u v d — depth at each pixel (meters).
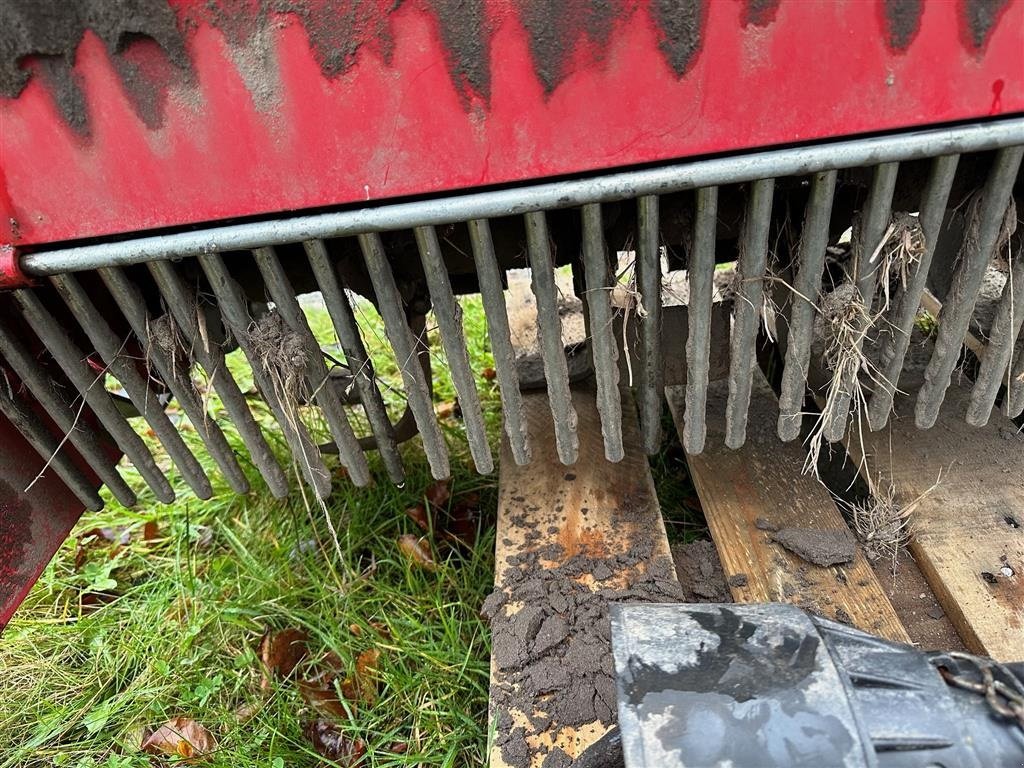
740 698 0.96
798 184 1.33
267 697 1.75
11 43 0.98
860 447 1.74
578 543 1.65
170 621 1.94
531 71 1.03
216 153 1.08
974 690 0.98
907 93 1.05
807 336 1.33
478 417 1.43
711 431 1.90
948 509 1.59
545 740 1.31
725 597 1.58
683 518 2.05
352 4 0.98
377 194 1.10
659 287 1.31
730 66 1.02
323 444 1.96
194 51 1.01
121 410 1.75
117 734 1.71
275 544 2.10
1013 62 1.03
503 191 1.12
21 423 1.36
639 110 1.05
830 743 0.89
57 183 1.09
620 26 1.00
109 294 1.44
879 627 1.42
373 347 2.98
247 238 1.14
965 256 1.26
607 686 1.36
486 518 2.18
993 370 1.38
